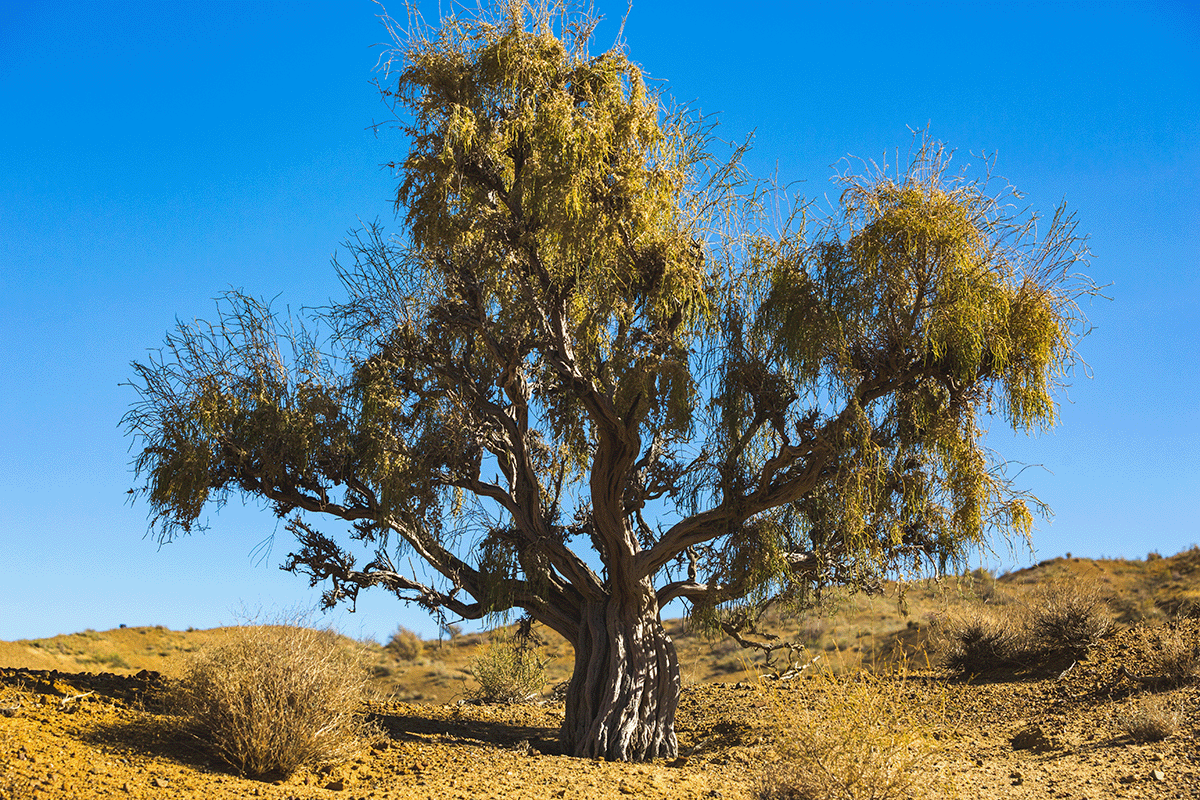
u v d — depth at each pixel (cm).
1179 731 1006
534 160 1121
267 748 855
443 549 1242
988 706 1340
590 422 1320
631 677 1210
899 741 727
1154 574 3125
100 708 977
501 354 1204
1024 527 1055
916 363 1077
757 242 1183
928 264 1033
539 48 1184
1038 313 1030
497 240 1170
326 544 1238
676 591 1283
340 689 955
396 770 938
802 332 1070
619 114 1175
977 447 1077
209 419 1173
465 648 3731
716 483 1178
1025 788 835
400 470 1171
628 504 1283
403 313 1234
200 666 934
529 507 1266
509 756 1076
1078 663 1469
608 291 1173
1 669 1162
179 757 841
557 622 1288
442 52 1191
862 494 1058
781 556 1114
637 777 967
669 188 1184
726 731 1278
